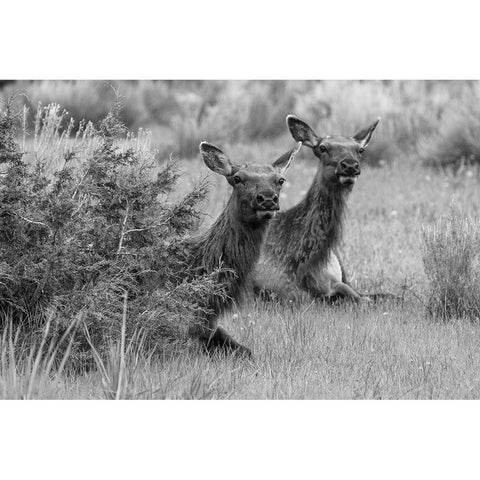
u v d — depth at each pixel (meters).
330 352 26.78
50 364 22.55
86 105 66.62
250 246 27.70
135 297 26.41
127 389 22.06
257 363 25.59
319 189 34.00
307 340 27.86
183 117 73.38
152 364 25.25
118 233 25.89
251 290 33.81
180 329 26.77
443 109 69.88
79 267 25.05
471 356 26.83
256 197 26.78
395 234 42.84
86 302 24.58
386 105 69.12
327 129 65.56
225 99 75.75
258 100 74.50
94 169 26.02
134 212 26.12
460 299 32.03
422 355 26.47
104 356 24.81
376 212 48.97
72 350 24.47
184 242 27.23
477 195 50.38
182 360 25.41
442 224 35.41
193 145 64.81
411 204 49.78
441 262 32.59
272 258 34.72
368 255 40.06
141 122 71.50
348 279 37.22
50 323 24.50
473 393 23.98
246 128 72.19
